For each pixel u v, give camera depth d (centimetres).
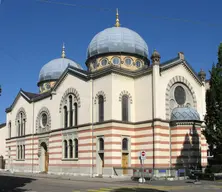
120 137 3631
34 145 4959
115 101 3675
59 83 4488
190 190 2295
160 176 3331
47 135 4650
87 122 3894
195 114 3706
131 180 3269
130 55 4503
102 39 4547
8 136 5750
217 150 3234
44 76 5791
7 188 2483
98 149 3725
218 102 3219
